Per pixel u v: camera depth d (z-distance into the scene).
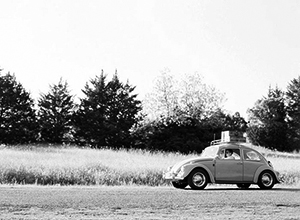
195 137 52.19
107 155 31.94
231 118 87.94
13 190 10.72
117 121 62.06
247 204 9.30
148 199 9.53
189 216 7.61
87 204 8.50
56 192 10.46
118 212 7.77
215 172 14.38
